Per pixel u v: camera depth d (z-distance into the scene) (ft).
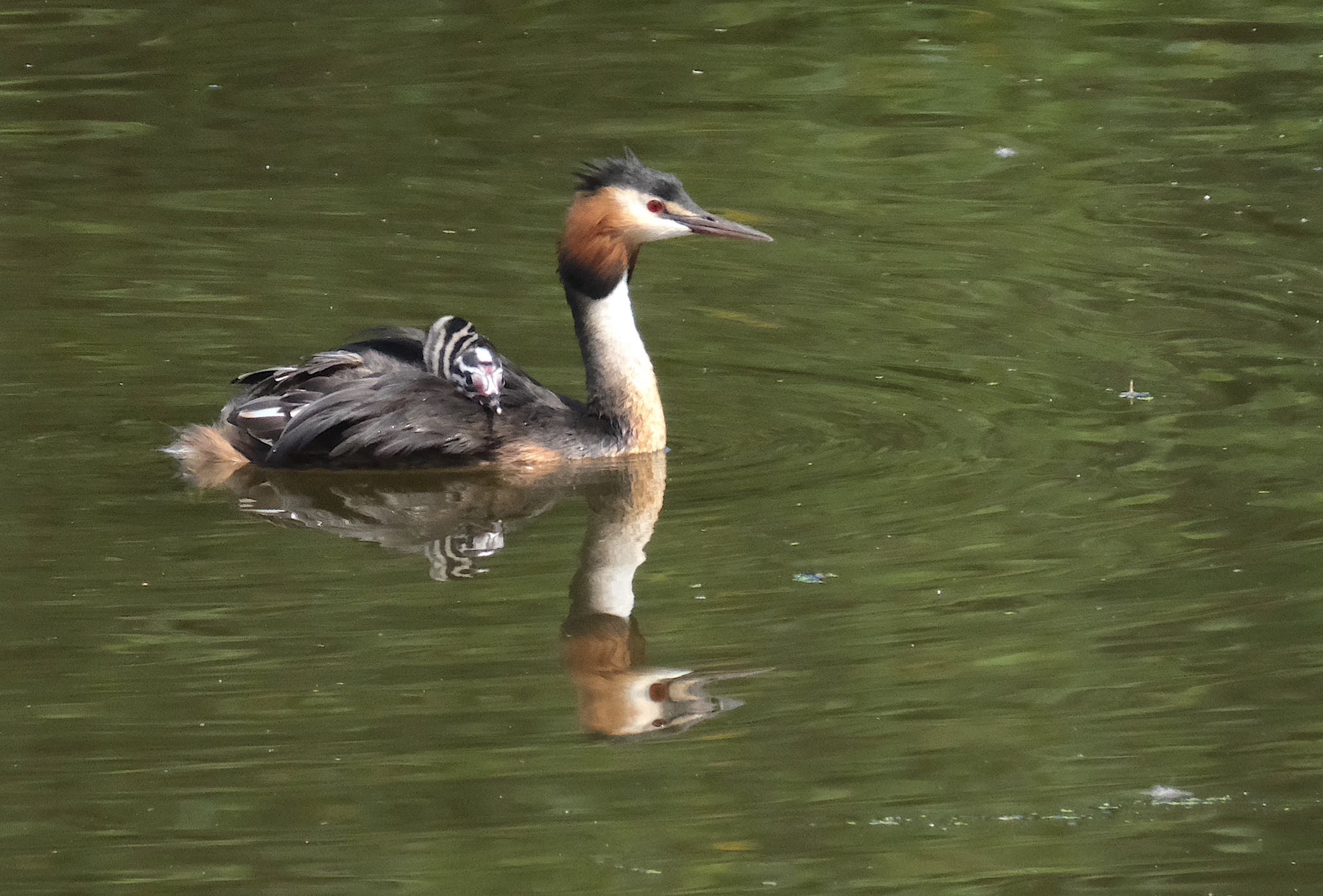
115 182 62.69
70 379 48.62
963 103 70.03
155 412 46.78
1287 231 58.85
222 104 69.46
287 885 27.94
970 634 35.06
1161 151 65.62
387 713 32.42
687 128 67.87
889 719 32.53
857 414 46.85
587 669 33.81
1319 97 69.62
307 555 38.55
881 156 65.87
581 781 30.78
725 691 33.40
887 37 75.77
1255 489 41.19
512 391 45.47
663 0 79.87
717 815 30.01
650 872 28.55
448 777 30.78
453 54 74.79
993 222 60.39
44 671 33.45
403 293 54.95
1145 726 32.45
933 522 39.88
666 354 51.06
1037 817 30.19
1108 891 28.17
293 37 76.07
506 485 42.96
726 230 45.93
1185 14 77.41
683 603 36.29
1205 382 48.08
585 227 45.55
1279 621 35.45
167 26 77.15
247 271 56.18
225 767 30.86
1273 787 30.89
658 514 40.73
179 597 36.32
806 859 29.07
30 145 65.41
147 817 29.66
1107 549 38.32
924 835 29.68
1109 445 44.11
